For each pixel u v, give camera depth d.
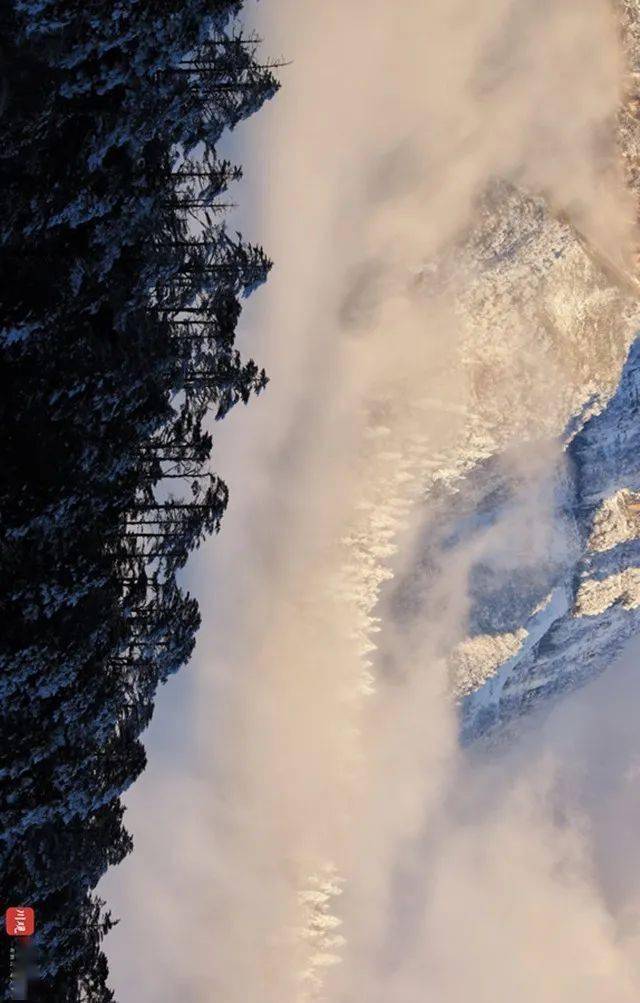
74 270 32.00
